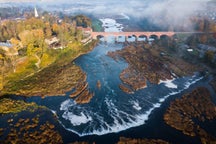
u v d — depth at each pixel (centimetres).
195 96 17075
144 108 15825
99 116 14950
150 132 13488
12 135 12850
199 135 13125
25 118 14500
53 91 17650
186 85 18975
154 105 16175
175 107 15700
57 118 14638
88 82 19375
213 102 16475
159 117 14862
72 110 15550
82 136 13150
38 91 17588
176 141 12750
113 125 14100
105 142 12700
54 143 12444
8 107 15500
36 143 12312
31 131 13262
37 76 19888
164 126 13975
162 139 12900
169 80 19725
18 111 15200
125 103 16400
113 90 18138
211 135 13150
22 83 18612
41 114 14988
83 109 15675
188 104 16038
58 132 13388
